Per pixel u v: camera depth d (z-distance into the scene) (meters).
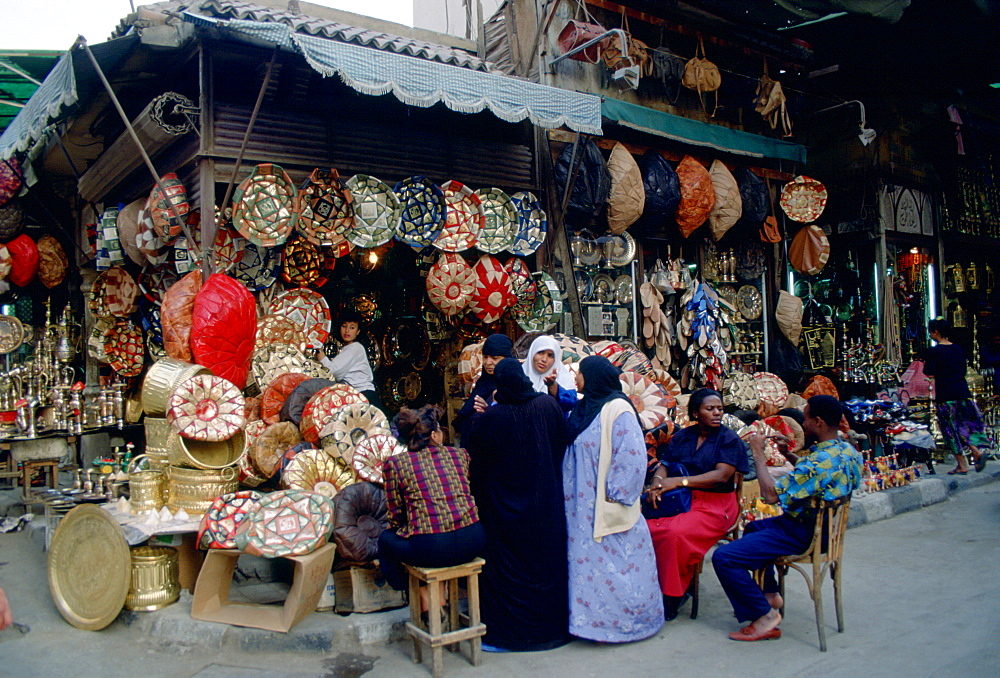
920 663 3.37
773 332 8.60
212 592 3.78
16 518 5.90
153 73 5.34
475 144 6.11
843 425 6.59
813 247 8.39
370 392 6.01
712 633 3.84
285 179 4.97
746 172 7.90
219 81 5.32
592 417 3.73
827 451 3.65
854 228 9.32
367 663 3.47
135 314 7.11
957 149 9.84
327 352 6.80
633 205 6.64
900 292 9.43
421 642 3.48
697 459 4.12
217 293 4.54
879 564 4.96
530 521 3.58
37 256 7.48
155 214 5.15
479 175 6.12
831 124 9.45
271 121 5.11
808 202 8.16
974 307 10.95
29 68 6.70
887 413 7.43
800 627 3.89
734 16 7.75
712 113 8.04
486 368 4.55
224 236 5.59
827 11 7.45
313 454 4.35
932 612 4.04
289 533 3.57
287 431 4.80
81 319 8.19
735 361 8.23
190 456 3.94
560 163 6.61
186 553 4.09
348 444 4.41
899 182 9.46
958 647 3.54
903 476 6.96
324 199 5.36
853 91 9.34
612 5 7.21
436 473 3.43
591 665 3.43
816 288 9.46
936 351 7.82
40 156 7.12
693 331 7.30
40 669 3.41
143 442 7.40
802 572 3.64
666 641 3.73
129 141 5.46
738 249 8.38
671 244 7.96
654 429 4.89
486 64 6.28
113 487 4.79
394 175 5.69
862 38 8.51
